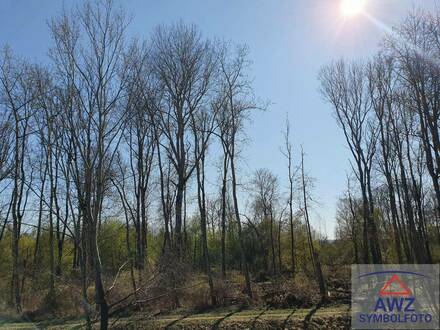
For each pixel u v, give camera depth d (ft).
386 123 105.91
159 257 74.49
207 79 96.78
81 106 61.16
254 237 155.22
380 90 106.42
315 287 92.89
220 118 99.50
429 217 117.50
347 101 112.57
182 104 96.32
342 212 154.61
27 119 101.60
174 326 69.21
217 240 155.63
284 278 101.40
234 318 73.67
